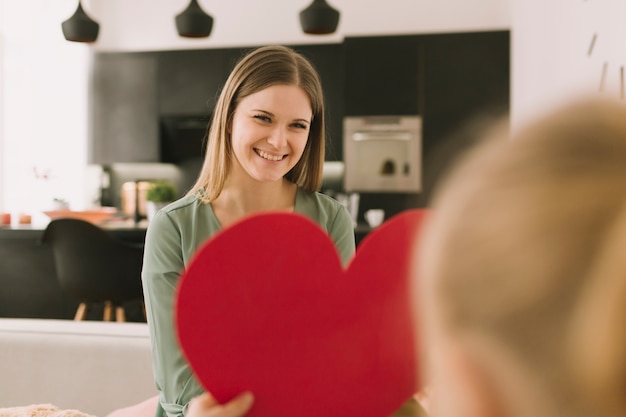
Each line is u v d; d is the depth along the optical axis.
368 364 0.67
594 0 3.60
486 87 6.04
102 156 6.61
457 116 6.05
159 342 1.27
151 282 1.31
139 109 6.55
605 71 3.00
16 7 5.70
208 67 6.46
